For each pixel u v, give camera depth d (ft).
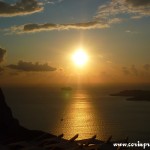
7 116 120.57
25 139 97.96
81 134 345.31
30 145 72.02
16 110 643.04
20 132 110.01
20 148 70.59
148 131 381.40
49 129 379.96
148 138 326.03
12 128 115.24
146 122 480.23
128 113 622.54
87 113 601.62
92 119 504.02
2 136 101.50
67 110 653.71
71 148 67.56
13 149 70.64
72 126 412.16
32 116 534.37
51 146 69.41
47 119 492.13
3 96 127.54
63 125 422.41
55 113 590.55
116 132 369.30
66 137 321.93
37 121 466.29
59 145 69.31
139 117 554.46
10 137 100.37
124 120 503.20
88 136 331.57
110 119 511.40
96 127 409.49
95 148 67.46
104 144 69.56
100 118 522.06
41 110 648.79
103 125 433.07
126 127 416.87
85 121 474.49
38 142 75.00
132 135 347.97
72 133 353.31
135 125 441.68
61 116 538.06
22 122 452.35
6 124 116.98
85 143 71.26
